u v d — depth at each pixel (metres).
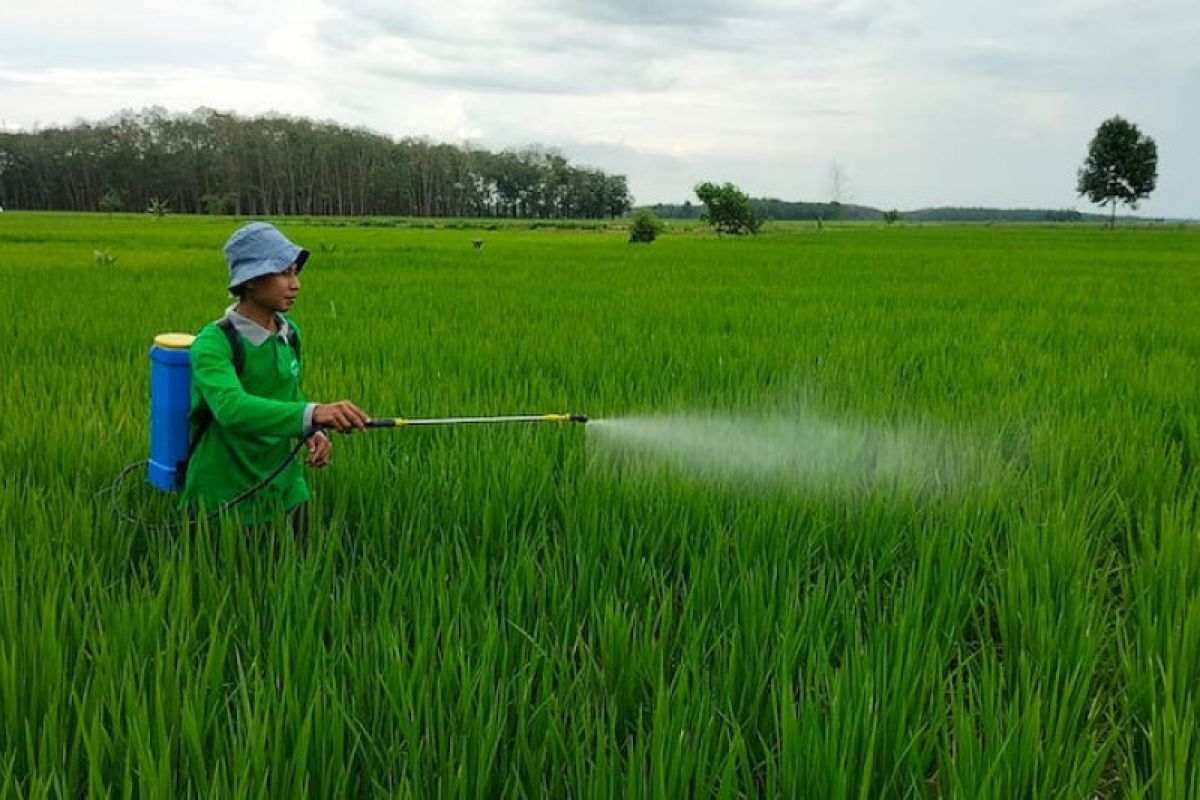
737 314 12.97
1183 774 2.37
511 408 6.69
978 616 3.78
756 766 2.58
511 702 2.79
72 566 3.73
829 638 3.38
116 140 125.25
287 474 4.12
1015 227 106.31
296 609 3.27
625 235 60.88
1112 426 6.46
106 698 2.71
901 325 11.92
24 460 5.33
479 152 148.12
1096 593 3.97
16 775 2.53
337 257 27.91
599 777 2.27
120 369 8.02
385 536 4.23
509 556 3.88
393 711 2.62
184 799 2.41
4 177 121.00
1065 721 2.69
